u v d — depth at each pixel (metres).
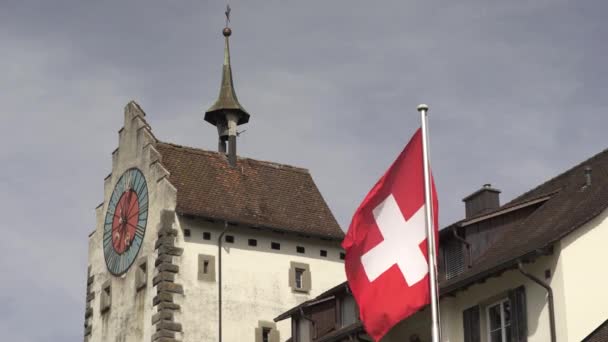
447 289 38.44
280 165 66.62
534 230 38.59
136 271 61.31
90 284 65.50
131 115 65.50
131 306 61.06
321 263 62.91
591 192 38.41
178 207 60.06
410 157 32.34
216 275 59.88
